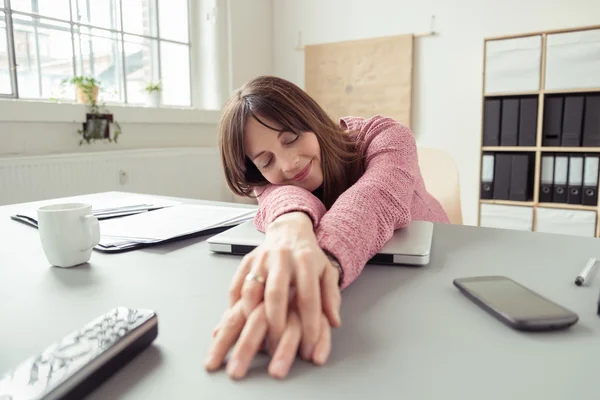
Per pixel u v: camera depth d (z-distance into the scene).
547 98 2.48
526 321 0.39
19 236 0.82
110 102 2.88
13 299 0.50
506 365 0.34
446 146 3.10
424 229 0.72
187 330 0.41
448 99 3.05
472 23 2.91
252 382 0.32
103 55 2.83
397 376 0.33
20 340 0.40
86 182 2.40
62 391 0.29
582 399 0.30
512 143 2.57
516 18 2.77
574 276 0.55
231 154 0.82
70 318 0.45
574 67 2.34
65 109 2.39
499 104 2.58
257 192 0.90
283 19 3.67
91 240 0.64
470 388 0.31
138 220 0.89
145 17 3.07
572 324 0.40
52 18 2.52
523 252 0.66
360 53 3.31
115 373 0.34
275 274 0.37
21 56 2.40
